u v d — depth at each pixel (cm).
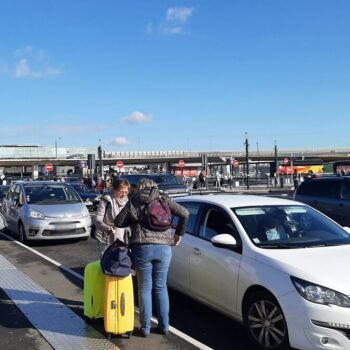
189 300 710
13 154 11244
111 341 530
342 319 446
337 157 12638
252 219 591
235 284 548
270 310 501
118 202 619
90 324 585
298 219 612
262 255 525
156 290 544
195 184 4631
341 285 462
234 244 559
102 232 616
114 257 529
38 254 1117
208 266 596
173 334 551
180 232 543
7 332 567
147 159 11756
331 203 1175
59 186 1420
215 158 11362
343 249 547
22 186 1399
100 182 3062
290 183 5488
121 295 534
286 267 495
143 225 527
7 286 781
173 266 670
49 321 598
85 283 600
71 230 1276
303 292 467
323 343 450
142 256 526
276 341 491
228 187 4991
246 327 532
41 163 11412
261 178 6712
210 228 625
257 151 12050
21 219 1302
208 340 557
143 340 534
